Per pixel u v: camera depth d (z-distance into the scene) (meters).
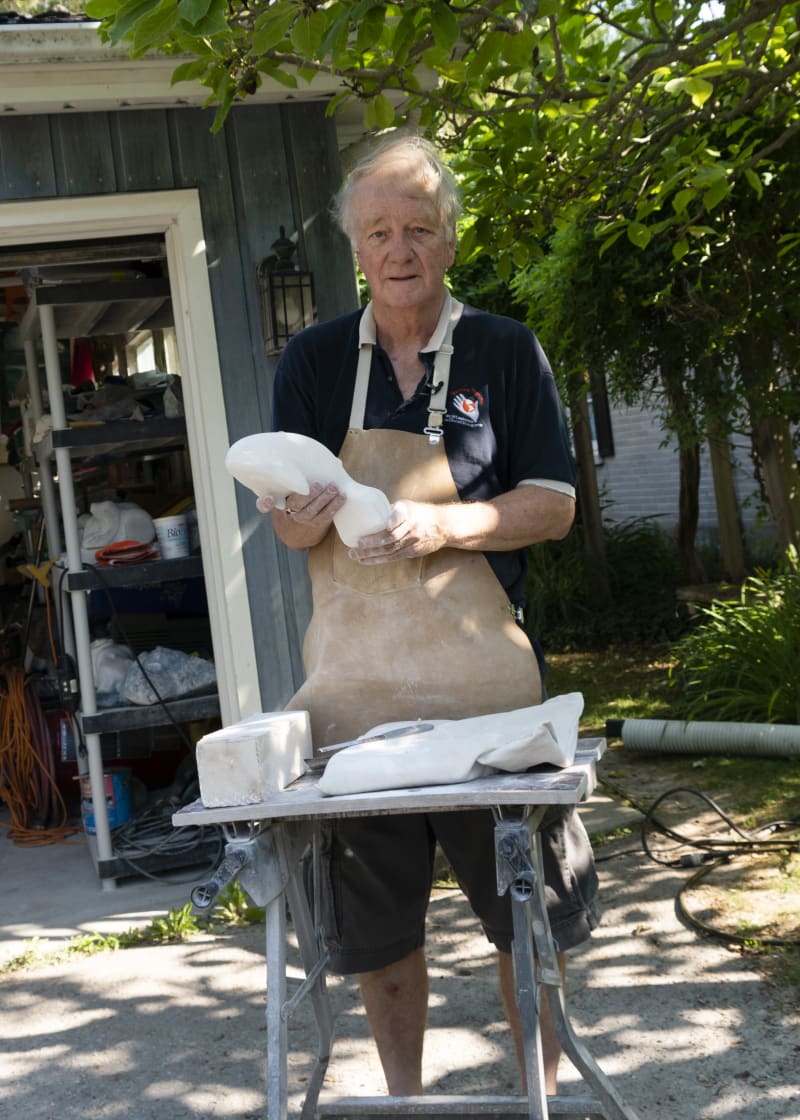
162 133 4.05
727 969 3.32
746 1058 2.83
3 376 7.84
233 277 4.12
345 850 2.26
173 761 5.36
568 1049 2.04
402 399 2.26
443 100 3.90
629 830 4.61
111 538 4.55
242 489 4.16
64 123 3.96
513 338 2.26
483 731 1.93
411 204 2.14
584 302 6.64
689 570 9.11
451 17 2.97
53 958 3.83
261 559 4.19
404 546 1.99
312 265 4.17
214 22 2.58
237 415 4.14
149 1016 3.34
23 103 3.77
